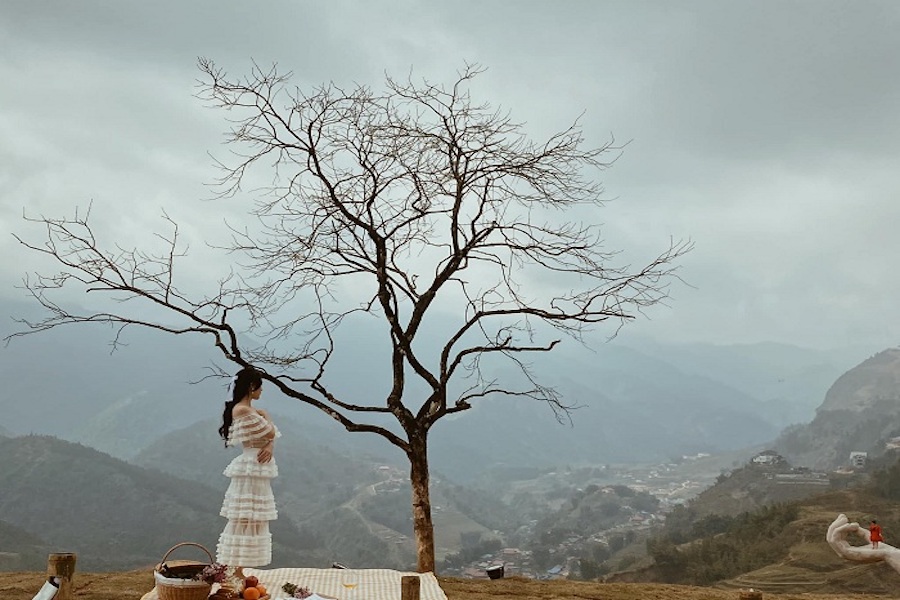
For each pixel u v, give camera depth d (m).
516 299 11.67
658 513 190.12
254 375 8.03
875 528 9.41
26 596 8.87
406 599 6.14
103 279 10.48
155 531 152.38
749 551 71.25
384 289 11.30
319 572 9.47
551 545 154.75
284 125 11.26
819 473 146.25
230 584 7.41
